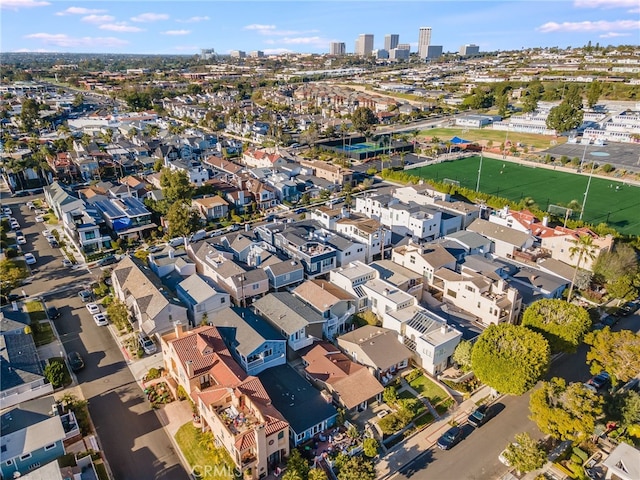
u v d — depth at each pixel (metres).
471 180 142.00
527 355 50.25
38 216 107.81
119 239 91.75
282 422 43.44
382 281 69.75
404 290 69.69
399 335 61.59
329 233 86.25
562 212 113.44
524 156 168.38
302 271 75.00
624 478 41.19
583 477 43.47
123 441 47.09
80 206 97.69
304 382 52.84
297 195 121.81
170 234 93.44
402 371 58.12
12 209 112.44
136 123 193.62
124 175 135.88
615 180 141.00
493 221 98.38
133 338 62.41
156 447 46.44
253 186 117.19
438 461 45.56
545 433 48.09
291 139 190.50
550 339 57.00
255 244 81.31
